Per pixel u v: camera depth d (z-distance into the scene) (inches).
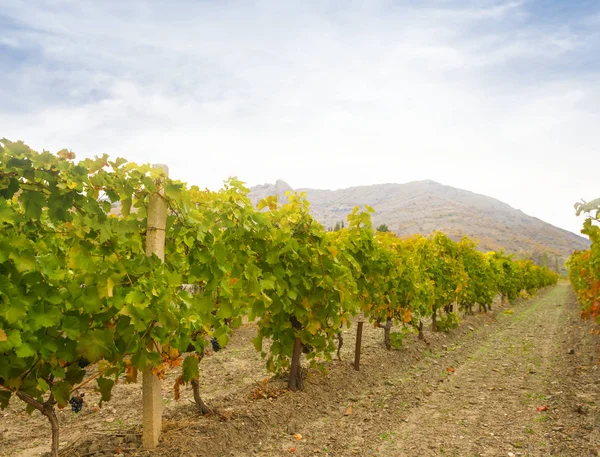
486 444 181.2
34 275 113.9
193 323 149.1
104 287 127.4
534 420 207.3
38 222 127.5
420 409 228.1
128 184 143.9
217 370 294.0
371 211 298.0
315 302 234.2
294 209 235.9
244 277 189.8
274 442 179.8
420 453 173.2
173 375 282.2
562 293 1418.6
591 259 304.5
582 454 162.6
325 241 239.9
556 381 273.9
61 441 180.1
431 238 507.5
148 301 129.3
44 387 127.7
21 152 115.7
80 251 133.0
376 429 198.5
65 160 122.0
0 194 118.5
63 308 129.4
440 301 450.9
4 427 199.0
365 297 300.0
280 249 210.8
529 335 476.4
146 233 158.6
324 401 230.8
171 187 149.9
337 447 177.5
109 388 137.1
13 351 116.9
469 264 575.2
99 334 127.9
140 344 138.6
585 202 213.3
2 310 105.7
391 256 327.9
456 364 336.5
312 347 257.3
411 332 423.5
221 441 170.6
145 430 159.0
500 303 908.0
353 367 292.8
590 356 329.7
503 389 265.0
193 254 169.8
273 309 217.8
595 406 208.5
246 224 188.1
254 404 210.5
